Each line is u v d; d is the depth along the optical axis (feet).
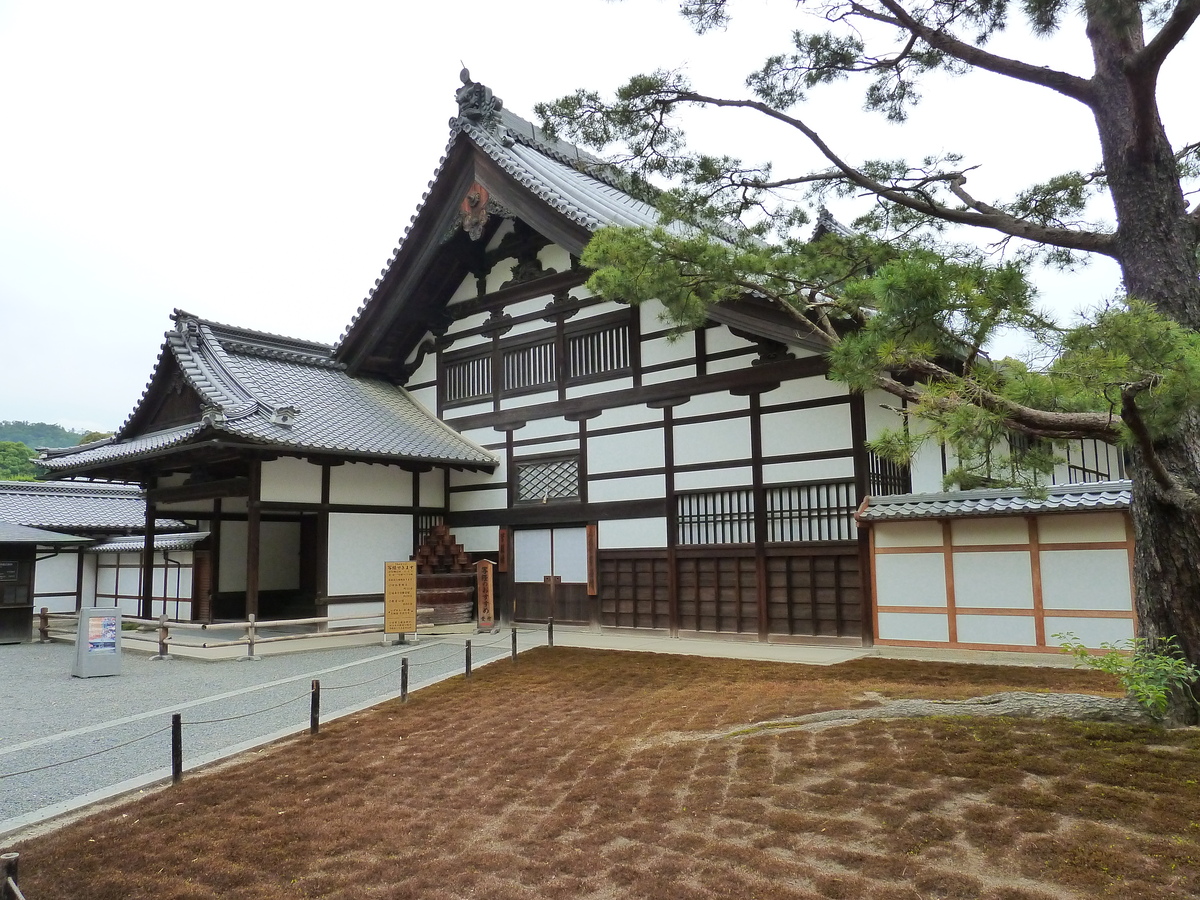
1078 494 35.73
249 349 63.82
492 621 57.26
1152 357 14.92
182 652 47.29
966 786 17.26
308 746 25.71
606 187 68.44
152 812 19.90
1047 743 19.35
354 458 54.08
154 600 73.97
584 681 35.29
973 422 18.31
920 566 39.75
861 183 26.00
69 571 81.41
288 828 18.33
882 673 34.40
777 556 46.75
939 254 19.22
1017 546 37.17
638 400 53.83
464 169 60.08
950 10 23.94
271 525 66.33
